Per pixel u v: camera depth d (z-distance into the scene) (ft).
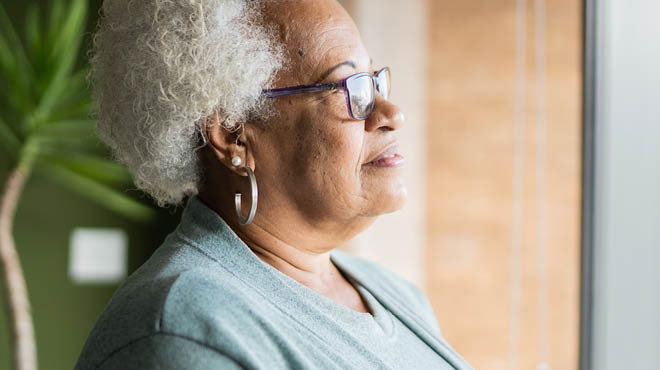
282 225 3.24
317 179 3.13
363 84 3.15
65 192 11.62
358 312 3.23
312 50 3.12
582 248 4.70
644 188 4.58
